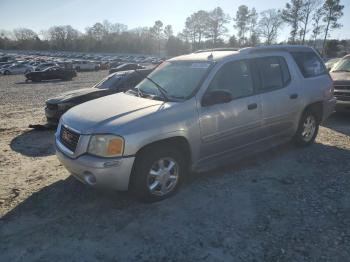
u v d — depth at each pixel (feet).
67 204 13.87
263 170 17.06
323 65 21.50
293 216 12.61
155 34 399.85
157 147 13.33
